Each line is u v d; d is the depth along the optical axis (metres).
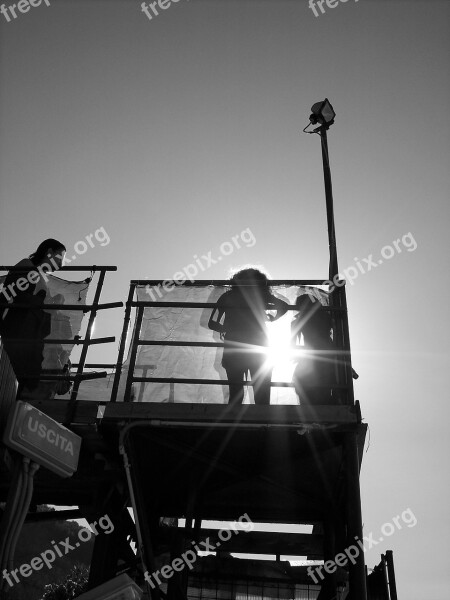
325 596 7.73
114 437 6.47
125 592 3.49
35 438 4.29
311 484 7.62
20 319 6.99
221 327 6.82
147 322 6.89
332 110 8.21
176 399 6.64
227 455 7.01
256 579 9.61
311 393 6.64
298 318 6.92
